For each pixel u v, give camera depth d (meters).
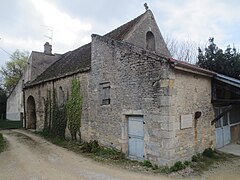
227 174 7.52
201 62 16.44
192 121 8.84
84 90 12.20
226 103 10.22
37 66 22.95
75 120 12.72
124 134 9.51
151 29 14.37
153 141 8.13
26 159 9.35
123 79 9.56
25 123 21.56
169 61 7.62
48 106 16.36
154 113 8.13
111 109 10.21
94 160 9.11
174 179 6.91
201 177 7.18
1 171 7.75
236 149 11.14
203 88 9.65
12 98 29.33
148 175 7.23
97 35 11.34
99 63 11.09
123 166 8.23
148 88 8.41
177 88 8.15
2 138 14.20
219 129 11.55
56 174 7.38
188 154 8.52
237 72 14.93
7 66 40.94
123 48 9.57
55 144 12.74
